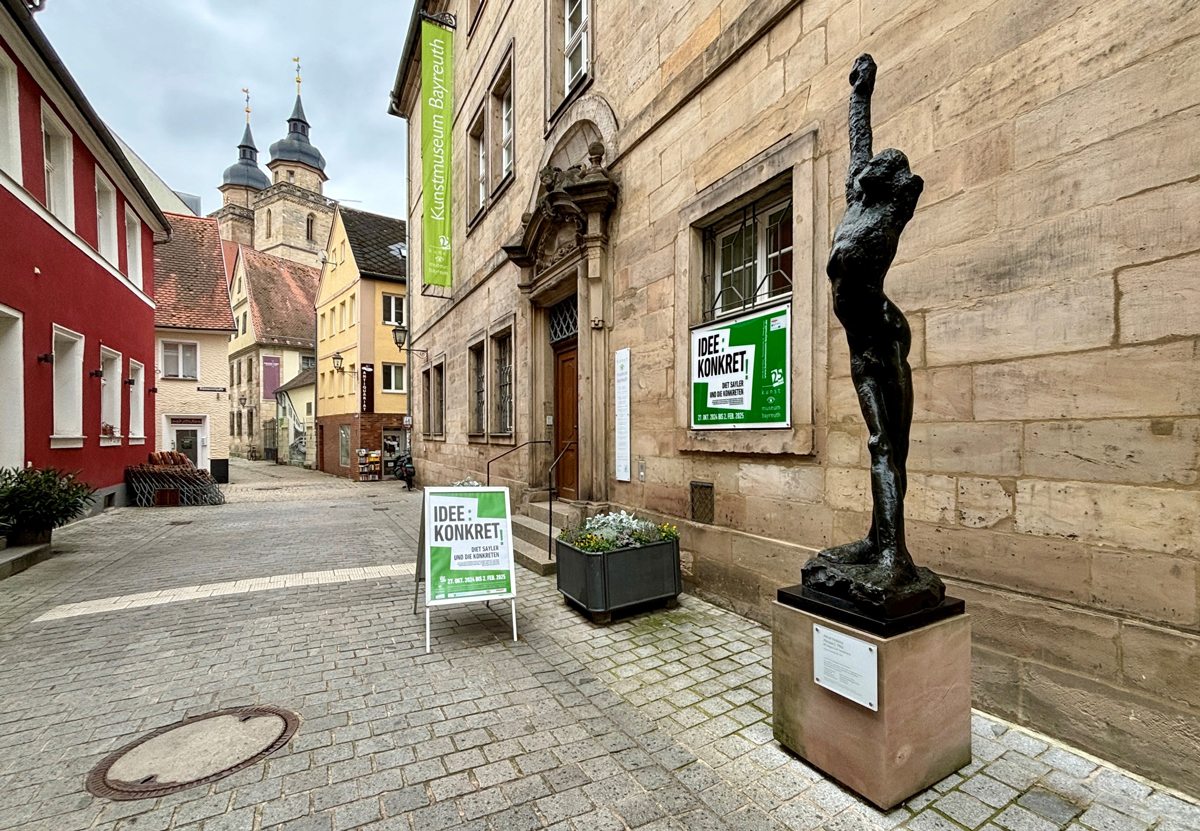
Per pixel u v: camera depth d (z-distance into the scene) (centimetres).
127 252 1476
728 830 229
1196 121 242
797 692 279
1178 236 246
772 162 464
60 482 878
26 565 722
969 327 327
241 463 3731
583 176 698
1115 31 267
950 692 256
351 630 478
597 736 303
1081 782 253
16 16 866
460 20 1412
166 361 2147
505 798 252
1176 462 247
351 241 2502
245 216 6341
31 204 952
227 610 536
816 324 427
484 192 1221
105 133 1194
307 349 4144
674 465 586
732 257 554
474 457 1281
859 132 262
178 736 308
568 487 891
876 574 250
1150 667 252
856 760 247
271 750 293
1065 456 285
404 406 2439
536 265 902
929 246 349
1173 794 243
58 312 1049
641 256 638
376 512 1298
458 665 401
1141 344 258
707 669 388
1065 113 285
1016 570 304
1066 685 280
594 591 477
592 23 741
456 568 448
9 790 261
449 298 1478
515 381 1022
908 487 361
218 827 234
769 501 474
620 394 671
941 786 252
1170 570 250
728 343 509
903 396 268
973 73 327
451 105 1484
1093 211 275
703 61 539
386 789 259
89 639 460
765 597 471
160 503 1404
